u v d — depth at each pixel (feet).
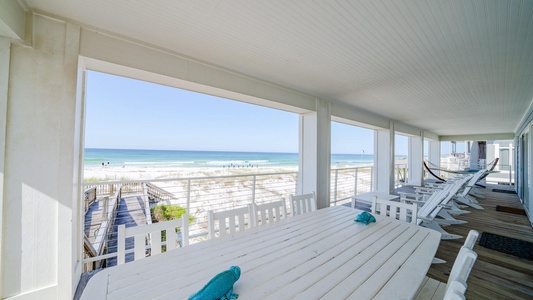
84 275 6.55
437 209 10.23
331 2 4.85
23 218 5.08
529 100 12.57
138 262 3.78
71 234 5.51
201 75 8.11
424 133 26.73
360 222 6.03
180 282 3.19
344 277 3.34
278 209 6.61
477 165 39.27
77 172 6.30
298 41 6.57
